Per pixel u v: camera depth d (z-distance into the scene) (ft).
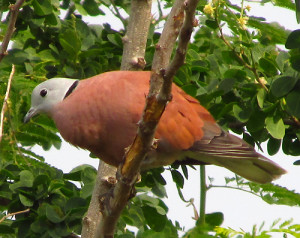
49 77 36.35
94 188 31.30
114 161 31.42
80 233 31.68
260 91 31.68
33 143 35.35
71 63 35.19
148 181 34.17
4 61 36.04
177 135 30.48
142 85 30.37
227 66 34.37
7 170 33.40
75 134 31.09
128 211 33.32
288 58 32.14
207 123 31.30
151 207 33.45
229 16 34.45
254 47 33.65
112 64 35.99
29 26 35.19
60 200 32.60
